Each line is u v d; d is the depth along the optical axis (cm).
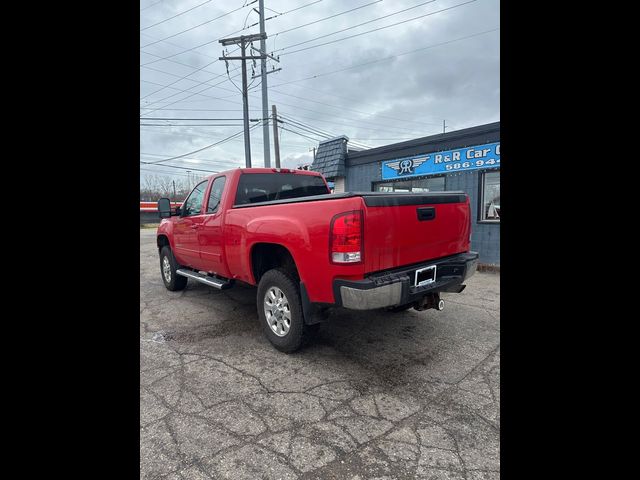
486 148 773
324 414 243
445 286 324
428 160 879
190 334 402
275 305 348
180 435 222
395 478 185
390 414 243
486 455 200
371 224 263
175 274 596
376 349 351
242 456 203
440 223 333
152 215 2873
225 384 287
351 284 262
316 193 515
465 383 283
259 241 342
